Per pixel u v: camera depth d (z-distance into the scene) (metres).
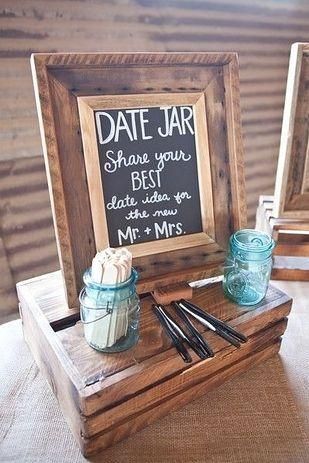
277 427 0.61
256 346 0.70
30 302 0.69
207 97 0.71
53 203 0.62
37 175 1.15
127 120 0.65
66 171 0.62
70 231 0.64
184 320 0.66
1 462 0.55
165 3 1.16
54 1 1.00
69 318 0.66
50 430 0.60
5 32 0.96
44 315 0.65
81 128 0.62
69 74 0.60
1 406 0.63
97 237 0.66
